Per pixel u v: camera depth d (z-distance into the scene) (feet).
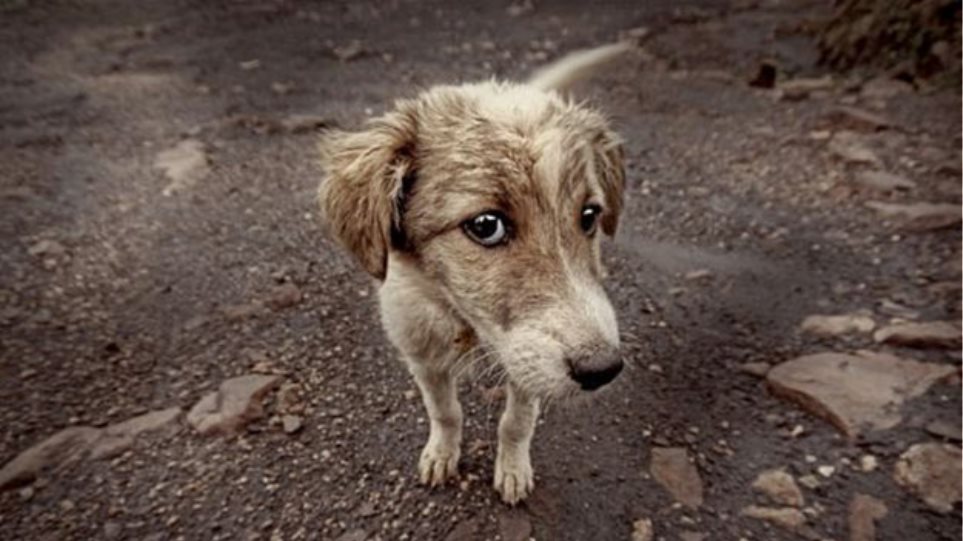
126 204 2.88
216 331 2.10
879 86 3.78
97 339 2.07
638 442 1.68
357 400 1.83
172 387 1.88
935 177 2.79
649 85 4.16
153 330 2.11
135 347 2.04
